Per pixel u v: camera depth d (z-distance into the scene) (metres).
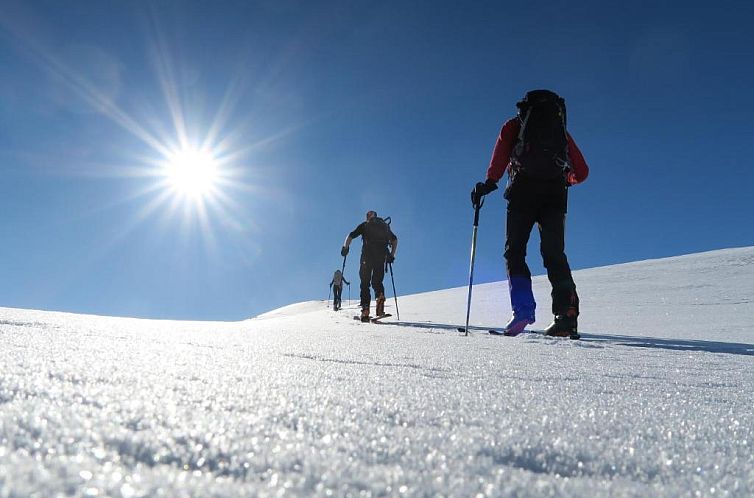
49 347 1.56
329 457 0.64
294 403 0.98
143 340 2.15
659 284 11.06
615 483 0.65
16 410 0.72
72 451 0.57
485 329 5.36
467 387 1.41
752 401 1.53
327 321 6.63
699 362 2.63
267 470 0.58
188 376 1.19
